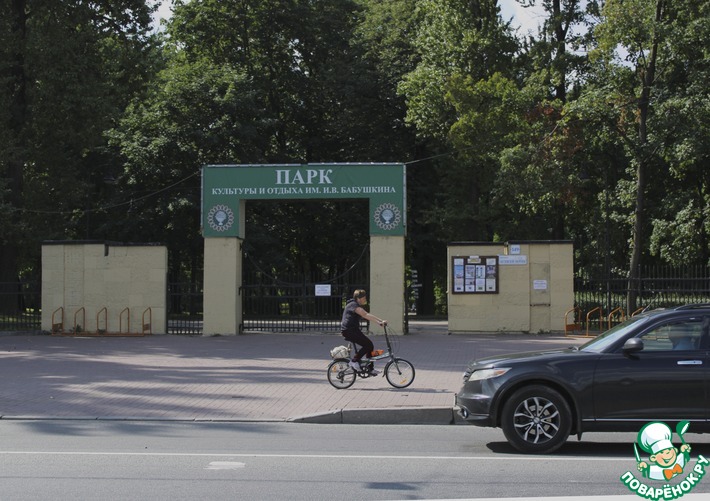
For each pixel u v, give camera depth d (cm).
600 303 2761
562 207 4062
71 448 989
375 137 4775
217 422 1207
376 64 4694
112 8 3478
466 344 2353
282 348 2275
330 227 4850
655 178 4216
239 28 4662
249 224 4397
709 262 4016
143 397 1393
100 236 4509
